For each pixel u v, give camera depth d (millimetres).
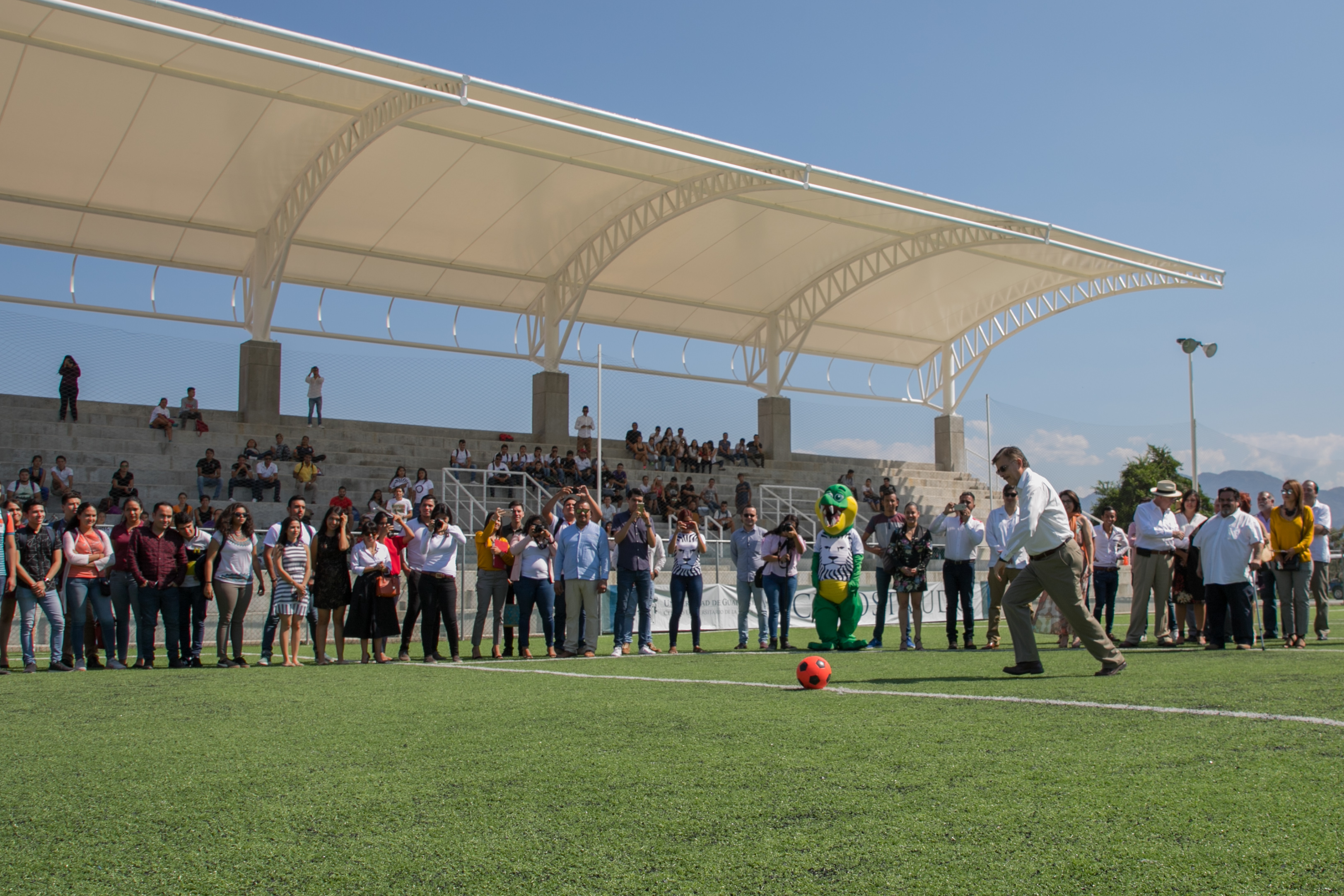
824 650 11844
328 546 10781
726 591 18625
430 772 4438
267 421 23172
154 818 3736
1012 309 30469
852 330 32594
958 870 2957
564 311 26938
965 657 9992
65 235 22578
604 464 26734
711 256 26422
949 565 11766
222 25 12703
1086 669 8258
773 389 30906
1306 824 3295
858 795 3832
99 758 4887
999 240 22359
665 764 4465
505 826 3531
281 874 3080
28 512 9961
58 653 10016
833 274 28000
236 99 17672
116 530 10414
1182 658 9148
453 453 23797
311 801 3943
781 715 5805
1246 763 4191
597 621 11508
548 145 19281
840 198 18094
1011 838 3248
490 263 26031
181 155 19781
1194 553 11750
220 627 10484
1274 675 7398
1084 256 22984
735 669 9031
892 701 6297
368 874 3070
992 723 5336
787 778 4141
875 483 31531
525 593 11562
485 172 21047
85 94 17234
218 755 4926
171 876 3080
